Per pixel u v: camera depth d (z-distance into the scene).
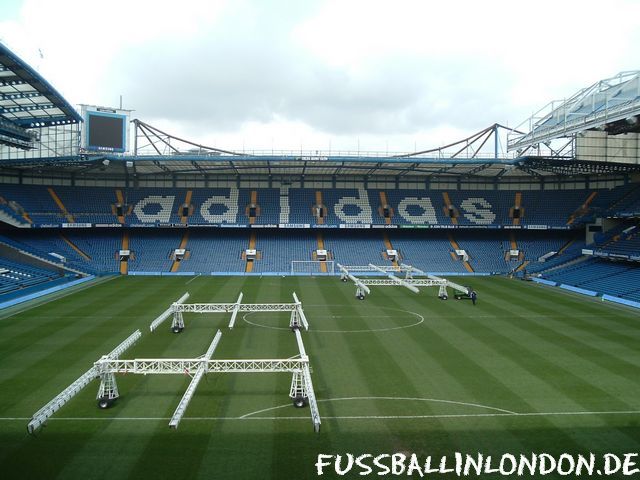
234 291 57.47
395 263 76.88
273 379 27.58
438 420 22.45
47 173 78.81
